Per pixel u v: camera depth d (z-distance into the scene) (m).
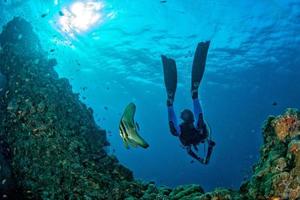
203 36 26.27
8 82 7.43
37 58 7.85
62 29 22.17
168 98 3.64
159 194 5.74
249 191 4.48
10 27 8.83
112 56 28.69
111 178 6.15
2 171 6.07
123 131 2.31
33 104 6.55
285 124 4.72
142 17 22.86
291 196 3.86
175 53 28.77
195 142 3.68
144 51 28.16
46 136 6.14
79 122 7.12
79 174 5.61
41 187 5.86
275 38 28.02
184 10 22.67
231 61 32.88
